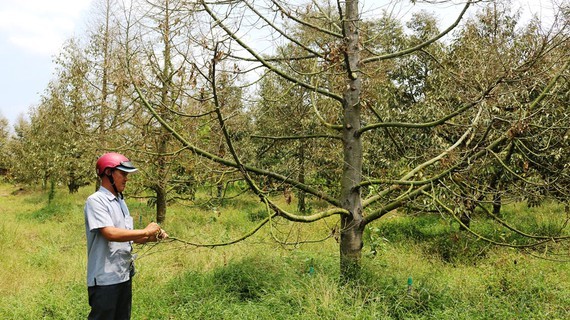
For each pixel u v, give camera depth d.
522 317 4.68
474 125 4.88
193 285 5.69
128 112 6.56
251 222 11.27
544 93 4.83
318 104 7.23
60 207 15.76
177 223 11.06
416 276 5.94
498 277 5.79
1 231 10.30
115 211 3.41
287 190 5.14
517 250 7.30
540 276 5.80
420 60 10.41
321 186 9.70
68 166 16.12
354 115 5.61
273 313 4.71
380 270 5.84
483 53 5.12
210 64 4.24
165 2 4.55
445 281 5.81
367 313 4.55
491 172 6.98
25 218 14.70
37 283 6.39
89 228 3.31
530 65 4.68
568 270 6.30
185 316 4.80
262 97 6.25
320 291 4.95
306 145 7.52
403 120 8.56
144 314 4.93
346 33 5.52
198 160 5.33
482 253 7.56
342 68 5.50
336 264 6.31
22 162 21.91
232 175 5.75
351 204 5.62
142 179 9.51
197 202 7.25
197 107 5.74
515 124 4.58
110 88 7.08
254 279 5.63
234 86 5.09
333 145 7.20
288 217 4.99
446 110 7.48
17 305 5.30
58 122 15.00
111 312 3.38
